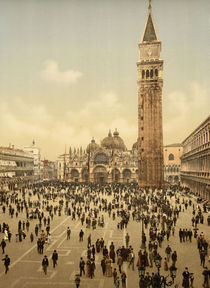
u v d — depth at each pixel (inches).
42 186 5009.8
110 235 1684.3
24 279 1061.8
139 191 4104.3
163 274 1093.8
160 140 4825.3
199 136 3262.8
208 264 1198.3
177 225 1908.2
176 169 6589.6
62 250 1408.7
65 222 2064.5
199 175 3191.4
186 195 3452.3
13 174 4704.7
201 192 3147.1
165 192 3710.6
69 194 3548.2
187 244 1487.5
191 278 961.5
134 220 2121.1
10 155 4626.0
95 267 1167.0
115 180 7327.8
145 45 5000.0
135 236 1651.1
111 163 7445.9
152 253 1213.1
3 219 2137.1
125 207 2647.6
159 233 1488.7
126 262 1248.8
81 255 1333.7
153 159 4800.7
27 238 1628.9
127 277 1080.2
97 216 2276.1
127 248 1323.8
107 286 1004.6
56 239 1606.8
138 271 1127.6
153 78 4918.8
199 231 1748.3
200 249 1296.8
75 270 1152.8
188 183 4128.9
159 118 4869.6
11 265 1201.4
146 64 4965.6
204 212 2340.1
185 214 2284.7
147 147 4840.1
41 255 1330.0
